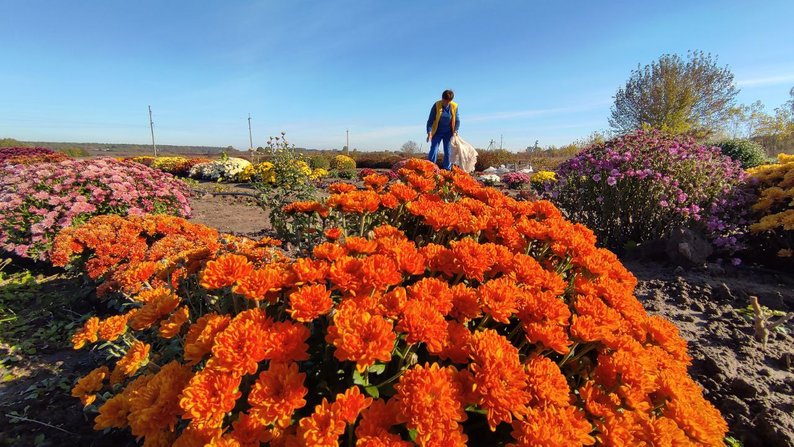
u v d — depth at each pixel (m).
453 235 2.31
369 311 1.24
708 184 4.60
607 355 1.33
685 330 2.96
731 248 4.40
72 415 2.16
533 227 1.98
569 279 2.07
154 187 5.55
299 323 1.35
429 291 1.34
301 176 6.58
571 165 5.29
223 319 1.27
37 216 4.41
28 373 2.57
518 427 1.08
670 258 4.27
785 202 4.45
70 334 3.03
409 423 0.98
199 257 1.97
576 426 1.09
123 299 2.91
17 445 1.93
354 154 33.06
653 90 19.09
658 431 1.10
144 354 1.50
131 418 1.17
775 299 3.39
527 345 1.59
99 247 3.32
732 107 19.22
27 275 4.17
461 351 1.19
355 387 1.08
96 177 5.06
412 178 2.77
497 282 1.41
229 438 1.03
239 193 9.87
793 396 2.20
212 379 1.07
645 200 4.73
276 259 2.35
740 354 2.64
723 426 1.27
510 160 25.03
